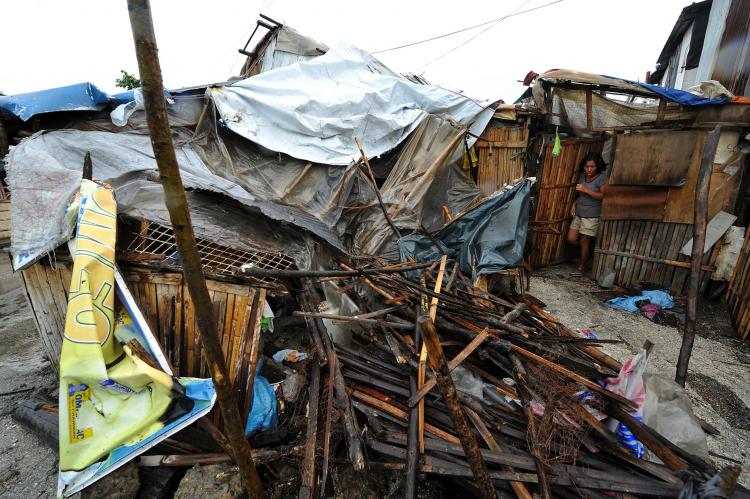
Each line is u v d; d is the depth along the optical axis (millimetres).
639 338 4184
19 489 2367
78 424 2078
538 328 3482
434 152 5262
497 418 2418
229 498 1991
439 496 2234
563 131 6117
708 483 1761
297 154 4988
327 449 2150
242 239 3320
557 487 2020
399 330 3123
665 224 5160
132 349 2158
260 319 2646
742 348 3980
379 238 4910
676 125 5199
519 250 4496
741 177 4645
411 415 2320
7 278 6152
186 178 3559
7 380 3455
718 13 7078
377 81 5703
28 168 2893
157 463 2258
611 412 2324
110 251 2268
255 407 2564
